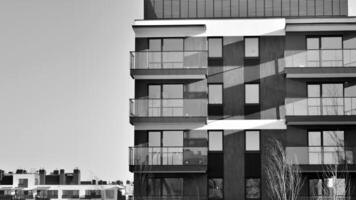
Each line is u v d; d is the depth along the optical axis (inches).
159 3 1752.0
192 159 1601.9
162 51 1640.0
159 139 1644.9
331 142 1622.8
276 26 1672.0
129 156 1603.1
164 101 1641.2
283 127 1635.1
